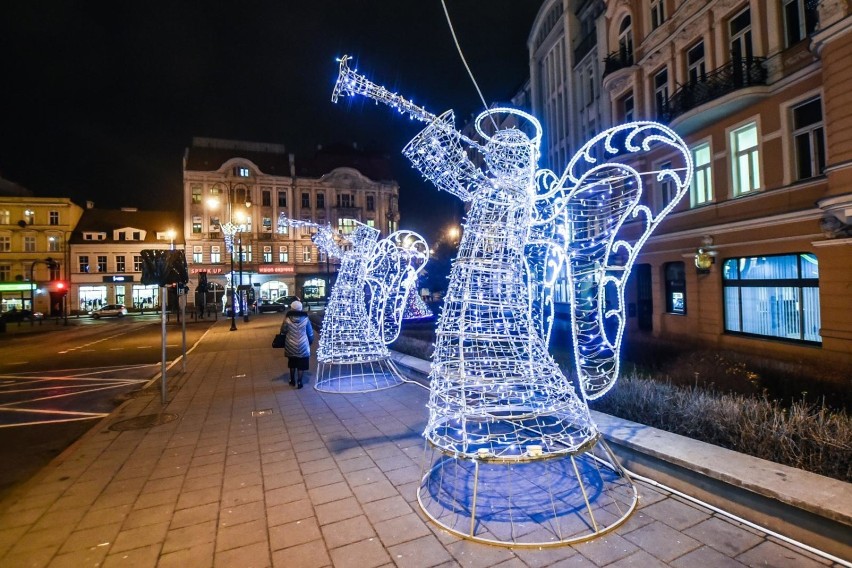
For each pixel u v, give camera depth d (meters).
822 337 8.31
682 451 3.50
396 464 4.36
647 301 14.62
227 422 6.00
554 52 22.81
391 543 2.98
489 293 3.62
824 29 7.82
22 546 3.09
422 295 27.53
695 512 3.18
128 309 44.16
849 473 3.17
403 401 6.82
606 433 3.99
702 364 7.47
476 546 2.91
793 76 9.09
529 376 3.61
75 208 44.84
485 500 3.49
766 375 6.80
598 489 3.58
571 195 3.45
